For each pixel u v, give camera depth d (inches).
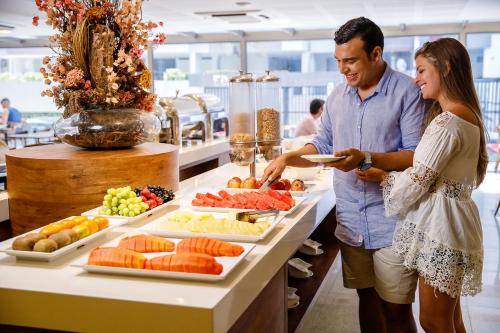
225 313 57.1
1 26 348.8
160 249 68.6
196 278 60.7
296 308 110.0
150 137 119.5
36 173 104.4
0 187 162.1
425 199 88.3
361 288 108.0
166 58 461.1
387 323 102.8
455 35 382.6
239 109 125.8
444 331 89.8
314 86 438.3
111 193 87.2
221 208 91.2
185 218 82.7
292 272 126.5
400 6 290.5
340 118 103.9
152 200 91.7
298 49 434.3
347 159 90.0
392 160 93.2
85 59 110.0
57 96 114.2
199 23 362.0
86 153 111.5
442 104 89.4
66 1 107.4
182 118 192.4
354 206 102.3
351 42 93.7
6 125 429.1
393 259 98.2
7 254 70.1
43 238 69.8
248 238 73.5
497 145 375.2
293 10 303.3
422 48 91.6
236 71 451.2
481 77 393.7
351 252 105.6
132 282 61.0
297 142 163.2
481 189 319.6
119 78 111.6
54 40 111.3
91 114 111.5
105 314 56.8
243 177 133.9
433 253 86.3
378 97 97.7
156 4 274.8
